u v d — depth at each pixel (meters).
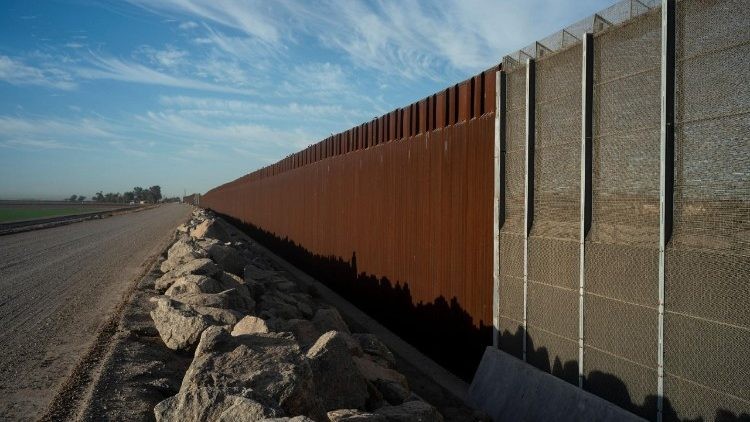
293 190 26.25
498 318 8.72
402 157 13.02
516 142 8.34
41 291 13.19
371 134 15.34
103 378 6.34
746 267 4.88
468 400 8.62
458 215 10.29
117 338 8.16
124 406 5.62
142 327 8.89
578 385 6.87
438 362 10.95
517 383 7.78
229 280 12.36
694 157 5.42
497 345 8.74
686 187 5.50
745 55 4.94
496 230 8.72
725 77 5.12
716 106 5.20
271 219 33.31
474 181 9.71
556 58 7.43
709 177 5.26
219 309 8.65
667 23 5.63
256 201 40.75
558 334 7.30
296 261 25.19
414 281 12.27
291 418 3.80
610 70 6.47
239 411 4.07
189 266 12.29
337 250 18.61
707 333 5.23
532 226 7.94
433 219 11.34
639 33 6.04
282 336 6.27
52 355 7.71
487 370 8.53
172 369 7.22
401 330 12.95
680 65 5.58
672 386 5.57
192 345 7.80
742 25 4.98
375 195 14.89
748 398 4.85
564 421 6.73
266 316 10.59
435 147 11.29
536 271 7.79
